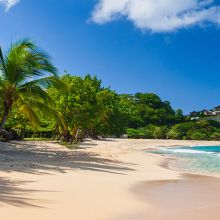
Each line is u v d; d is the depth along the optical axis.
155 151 45.78
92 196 11.02
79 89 35.12
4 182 12.48
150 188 13.22
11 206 9.01
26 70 24.95
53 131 52.69
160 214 9.15
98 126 63.19
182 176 17.61
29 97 26.59
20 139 46.88
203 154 40.19
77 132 40.91
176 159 31.55
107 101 58.41
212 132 107.06
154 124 134.50
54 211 8.89
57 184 12.80
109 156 28.33
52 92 35.78
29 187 11.84
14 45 24.73
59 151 30.95
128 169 19.52
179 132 100.38
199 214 9.24
